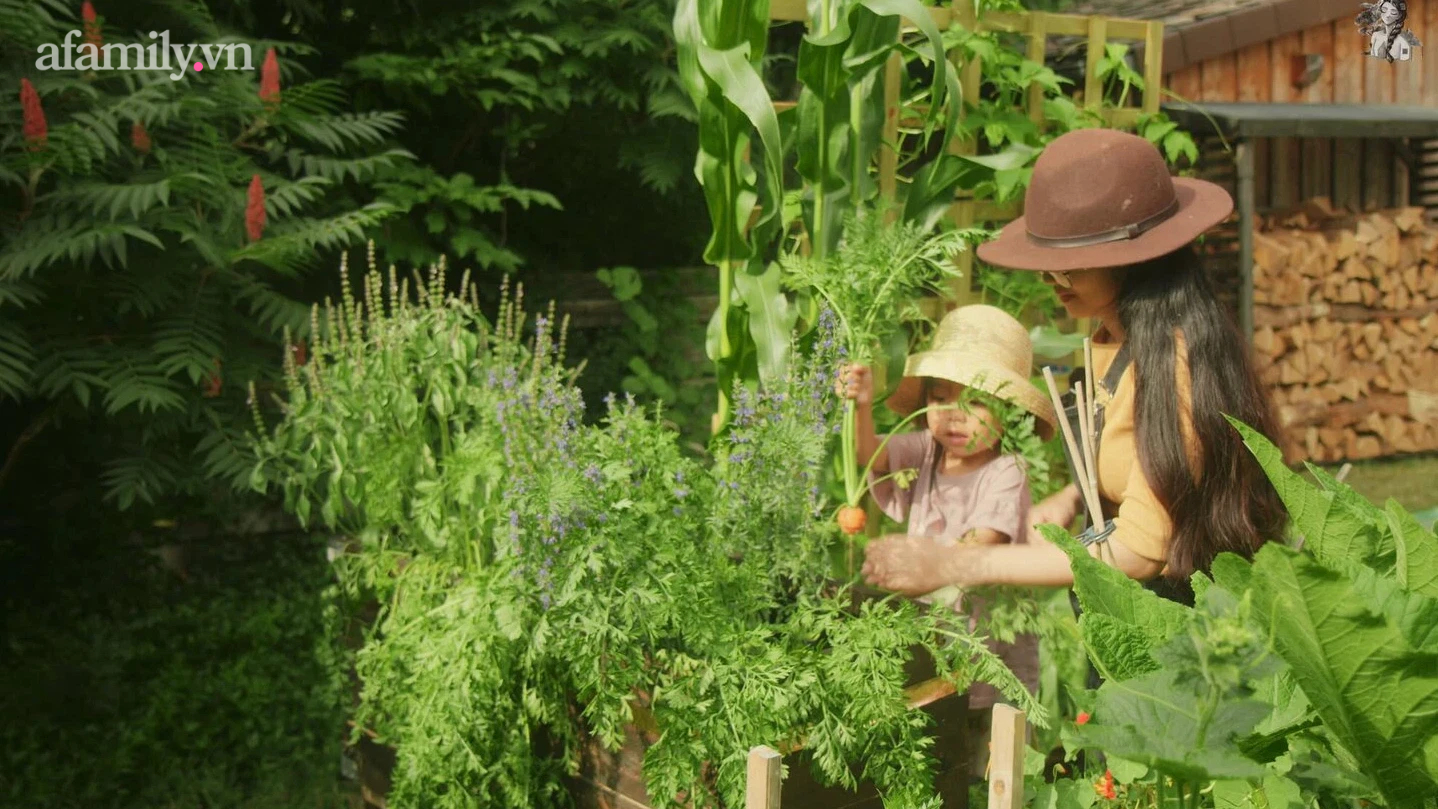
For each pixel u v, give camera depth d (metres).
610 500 2.10
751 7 2.84
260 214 4.23
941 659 2.06
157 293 4.31
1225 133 6.26
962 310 2.79
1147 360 2.05
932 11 3.87
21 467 5.00
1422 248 7.42
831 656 1.99
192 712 4.01
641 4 6.39
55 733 3.91
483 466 2.54
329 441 2.98
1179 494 2.00
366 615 2.85
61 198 4.14
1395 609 0.92
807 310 3.16
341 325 3.03
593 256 7.33
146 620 4.64
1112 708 0.98
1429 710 0.90
